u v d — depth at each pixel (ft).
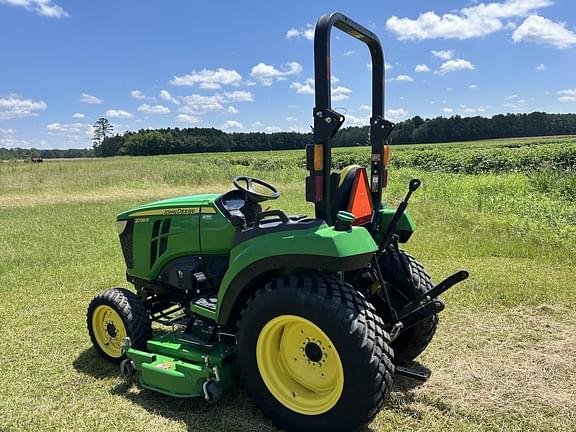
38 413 9.55
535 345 12.12
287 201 39.63
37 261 22.02
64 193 55.06
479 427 8.73
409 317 9.60
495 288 16.20
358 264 8.00
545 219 26.16
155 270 11.78
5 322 14.67
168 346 10.21
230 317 9.29
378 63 10.29
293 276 8.37
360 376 7.53
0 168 97.50
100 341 12.10
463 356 11.60
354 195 9.45
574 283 16.70
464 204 32.83
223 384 9.37
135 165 104.63
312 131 8.29
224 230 10.43
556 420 8.89
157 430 8.85
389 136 10.50
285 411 8.56
